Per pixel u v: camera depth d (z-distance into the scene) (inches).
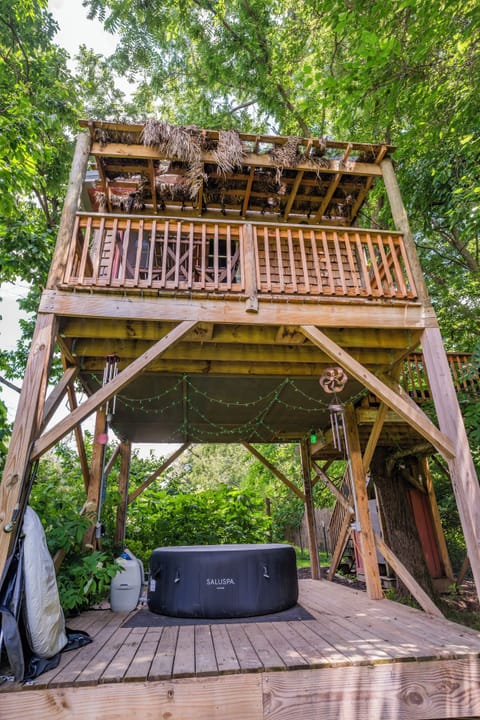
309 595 206.2
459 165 264.2
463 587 314.2
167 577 159.6
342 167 183.9
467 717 99.0
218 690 94.5
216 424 255.1
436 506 319.6
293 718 94.0
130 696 92.6
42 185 253.9
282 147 180.9
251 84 406.6
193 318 146.6
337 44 323.9
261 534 321.4
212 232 160.9
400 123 319.6
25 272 259.3
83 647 117.0
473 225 238.4
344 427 217.3
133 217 154.7
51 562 114.7
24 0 314.0
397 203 176.2
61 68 356.2
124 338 157.4
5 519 112.0
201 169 177.0
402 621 144.8
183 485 422.3
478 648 109.3
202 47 408.2
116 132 169.8
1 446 205.2
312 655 105.3
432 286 378.3
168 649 113.9
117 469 292.7
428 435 144.8
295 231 166.7
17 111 227.8
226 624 142.3
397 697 98.5
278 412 238.8
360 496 209.3
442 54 264.4
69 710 90.8
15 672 93.9
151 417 235.9
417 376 244.4
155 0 403.5
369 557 199.6
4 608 99.6
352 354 184.7
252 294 151.4
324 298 155.9
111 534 233.0
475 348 208.2
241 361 185.6
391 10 211.2
